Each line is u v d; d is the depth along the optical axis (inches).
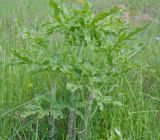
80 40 86.2
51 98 89.0
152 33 157.9
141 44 92.8
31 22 170.7
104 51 86.5
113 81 91.7
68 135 91.7
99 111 97.9
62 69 82.8
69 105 89.6
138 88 109.7
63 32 87.4
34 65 85.8
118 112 96.5
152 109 103.0
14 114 98.4
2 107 98.0
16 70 108.6
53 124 92.8
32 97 102.7
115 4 233.8
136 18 205.2
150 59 128.0
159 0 237.9
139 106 99.7
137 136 93.4
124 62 89.1
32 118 98.0
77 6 139.9
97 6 229.9
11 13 197.0
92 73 84.7
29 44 95.0
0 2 223.1
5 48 121.3
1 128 95.4
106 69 88.7
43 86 101.7
